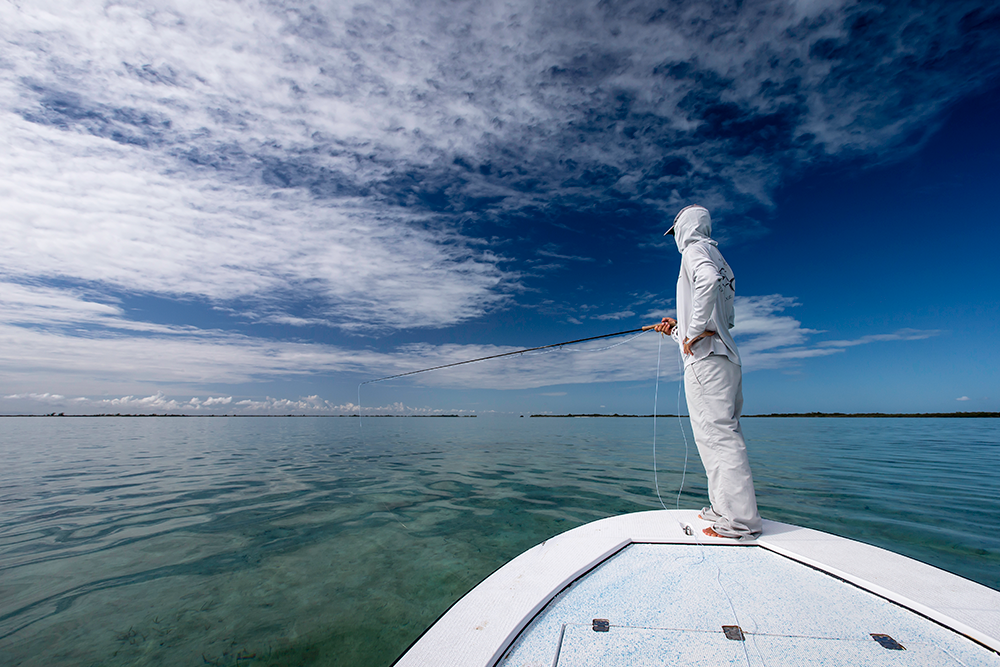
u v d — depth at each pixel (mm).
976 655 1041
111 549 2717
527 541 2822
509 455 8094
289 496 4273
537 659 1061
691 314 2053
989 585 2053
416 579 2219
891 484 4719
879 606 1312
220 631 1725
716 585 1481
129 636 1693
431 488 4684
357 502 3980
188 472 6004
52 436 14781
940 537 2793
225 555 2588
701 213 2250
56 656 1558
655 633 1172
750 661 1031
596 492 4457
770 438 12297
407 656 1048
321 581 2199
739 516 1911
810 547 1750
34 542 2879
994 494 4160
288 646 1611
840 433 14750
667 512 2311
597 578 1558
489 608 1286
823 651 1068
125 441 12188
